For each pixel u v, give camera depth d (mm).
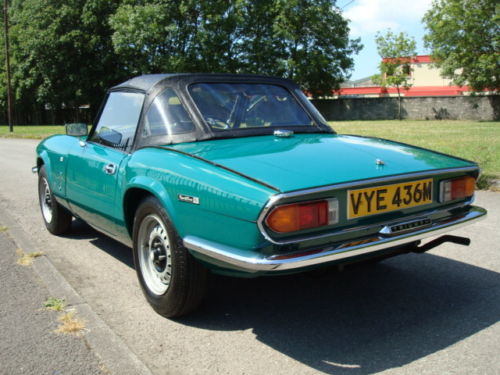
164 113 3256
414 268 3803
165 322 2947
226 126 3182
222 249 2443
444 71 31906
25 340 2715
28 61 41438
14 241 4727
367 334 2742
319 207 2350
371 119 37438
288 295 3340
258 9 36094
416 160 2896
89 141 4023
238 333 2789
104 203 3568
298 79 37125
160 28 34562
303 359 2482
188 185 2629
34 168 5309
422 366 2375
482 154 9117
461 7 30250
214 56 36219
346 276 3678
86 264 4066
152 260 3074
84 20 38375
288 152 2799
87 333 2771
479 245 4289
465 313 2965
